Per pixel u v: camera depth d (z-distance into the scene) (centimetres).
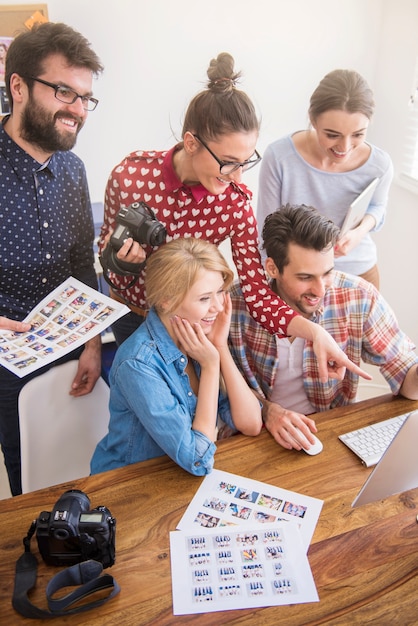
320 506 127
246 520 123
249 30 252
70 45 145
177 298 137
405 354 164
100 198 264
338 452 142
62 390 167
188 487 132
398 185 273
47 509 127
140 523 123
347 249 206
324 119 183
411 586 110
